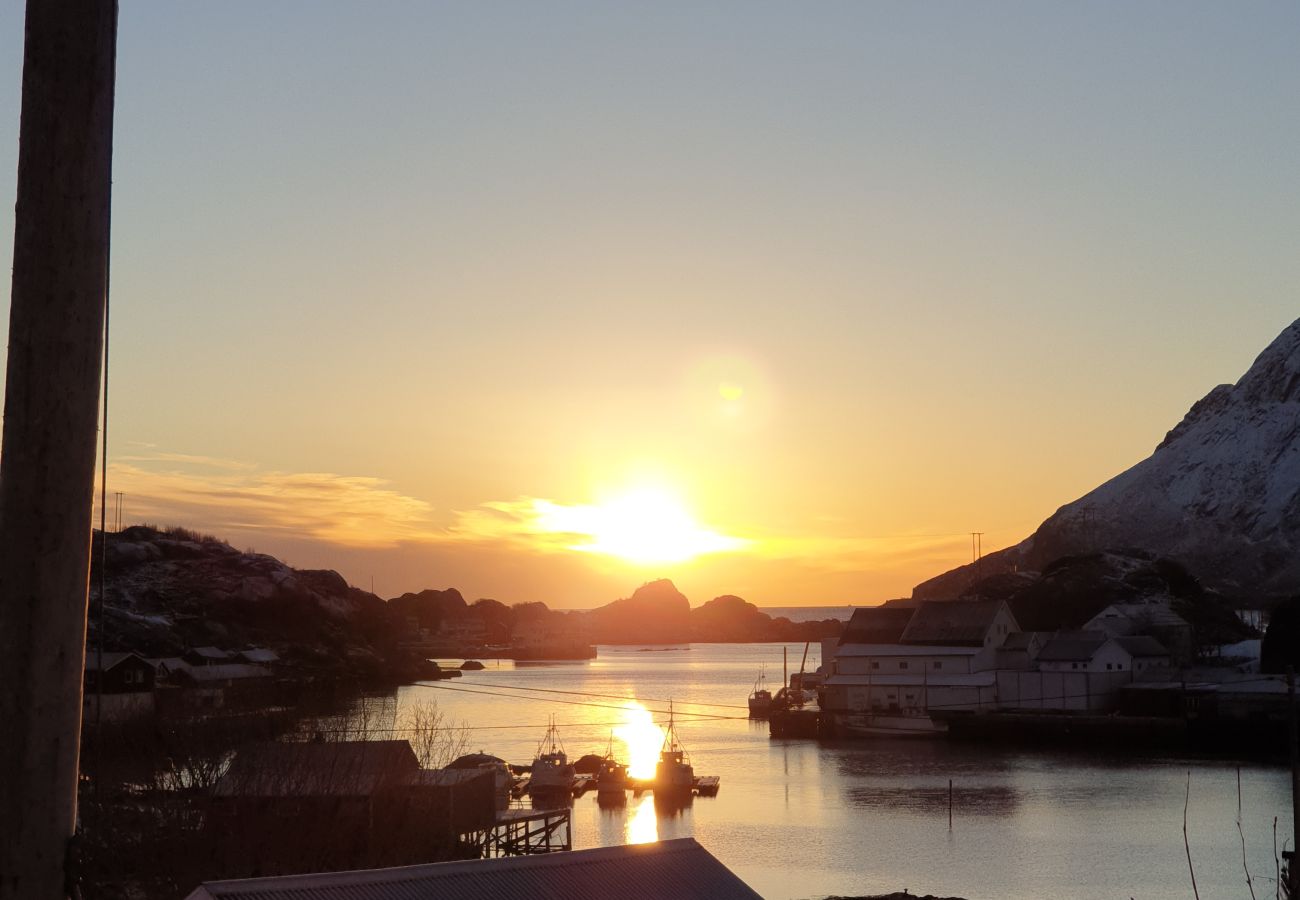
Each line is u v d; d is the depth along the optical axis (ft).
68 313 26.13
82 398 26.30
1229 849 239.09
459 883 93.40
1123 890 209.05
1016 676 469.16
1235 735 398.01
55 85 26.35
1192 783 327.67
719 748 440.86
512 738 478.59
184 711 289.12
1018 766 371.56
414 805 173.99
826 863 236.02
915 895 204.64
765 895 209.26
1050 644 483.10
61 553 25.93
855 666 488.85
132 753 192.54
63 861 25.76
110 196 27.09
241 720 287.07
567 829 247.70
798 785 341.41
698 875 104.47
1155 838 252.01
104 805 146.82
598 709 642.22
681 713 617.21
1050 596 649.20
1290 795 303.27
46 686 25.70
